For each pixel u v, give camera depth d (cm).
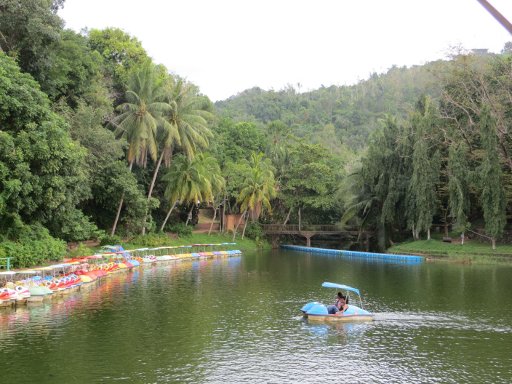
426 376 1647
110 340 2020
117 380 1573
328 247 8369
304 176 7912
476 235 6109
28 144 3152
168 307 2702
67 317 2402
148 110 5381
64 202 3634
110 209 5422
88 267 3925
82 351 1867
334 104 19738
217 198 7450
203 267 4853
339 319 2420
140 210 5372
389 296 3141
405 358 1833
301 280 3881
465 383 1586
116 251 4719
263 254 6719
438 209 6372
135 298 2961
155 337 2080
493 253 5328
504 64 5931
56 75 4378
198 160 6231
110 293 3136
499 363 1783
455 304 2859
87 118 4491
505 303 2886
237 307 2736
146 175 6469
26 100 3241
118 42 6191
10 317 2381
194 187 6019
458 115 6216
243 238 7794
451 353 1900
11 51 3809
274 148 8650
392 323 2380
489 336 2145
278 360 1795
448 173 5816
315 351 1911
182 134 5794
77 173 3719
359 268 4828
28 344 1941
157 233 6412
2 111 3138
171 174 6066
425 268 4809
